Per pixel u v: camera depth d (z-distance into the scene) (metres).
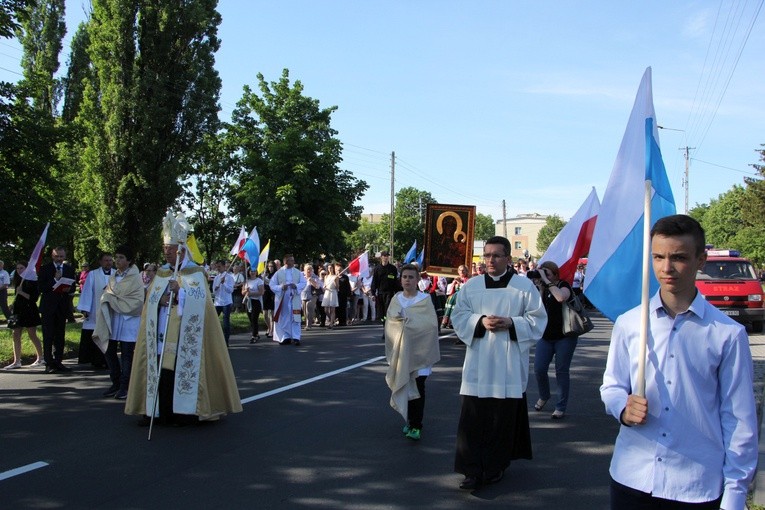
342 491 5.09
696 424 2.52
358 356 12.34
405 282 6.77
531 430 7.03
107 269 10.84
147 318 7.16
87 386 9.27
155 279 7.31
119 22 29.95
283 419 7.36
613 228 4.90
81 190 31.09
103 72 30.47
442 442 6.47
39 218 18.69
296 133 34.19
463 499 4.95
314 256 35.09
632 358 2.68
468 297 5.49
